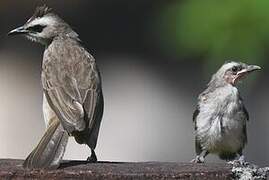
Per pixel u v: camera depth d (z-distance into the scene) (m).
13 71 21.14
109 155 20.98
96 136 10.32
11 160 9.82
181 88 21.22
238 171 9.25
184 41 13.44
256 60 13.05
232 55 13.15
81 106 10.39
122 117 21.23
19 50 21.22
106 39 21.45
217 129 13.28
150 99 21.34
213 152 13.62
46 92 10.84
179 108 21.20
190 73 21.11
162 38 13.82
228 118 13.31
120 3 21.23
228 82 13.54
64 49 11.43
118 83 21.42
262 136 20.75
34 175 8.81
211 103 13.38
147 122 21.23
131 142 21.11
